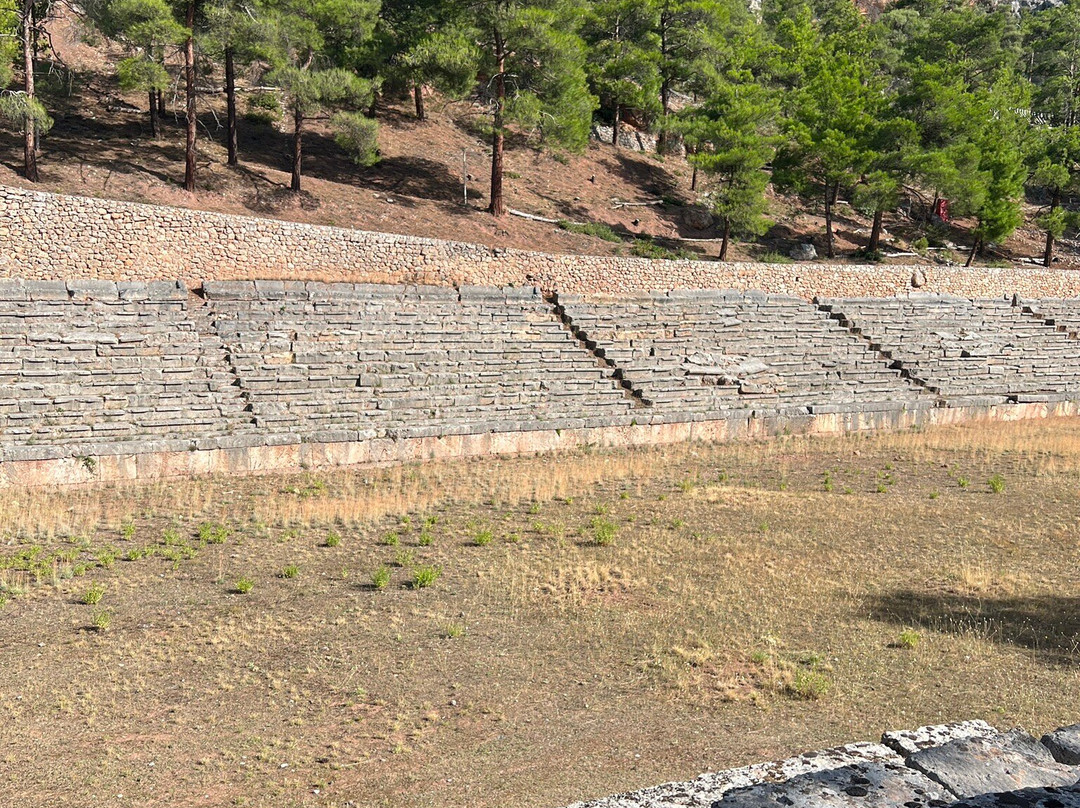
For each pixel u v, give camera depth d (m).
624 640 13.59
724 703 11.38
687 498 23.03
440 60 40.00
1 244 29.62
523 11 41.00
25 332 26.14
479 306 35.38
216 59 39.91
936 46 74.50
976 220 65.69
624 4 56.59
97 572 16.95
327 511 21.28
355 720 11.11
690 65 57.75
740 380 33.97
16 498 20.98
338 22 43.44
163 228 32.38
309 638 13.84
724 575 16.67
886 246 56.41
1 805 9.13
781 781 4.59
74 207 30.84
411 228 40.03
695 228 52.09
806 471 26.64
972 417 35.03
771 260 48.22
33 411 23.42
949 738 5.42
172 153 40.06
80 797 9.32
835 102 55.59
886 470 26.83
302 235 34.84
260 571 17.19
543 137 44.97
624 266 40.41
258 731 10.83
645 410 30.81
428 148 50.84
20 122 33.34
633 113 63.50
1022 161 61.38
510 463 26.55
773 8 82.31
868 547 18.59
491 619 14.59
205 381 26.47
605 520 20.88
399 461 26.30
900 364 37.97
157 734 10.77
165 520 20.36
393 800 9.18
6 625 14.26
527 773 9.66
